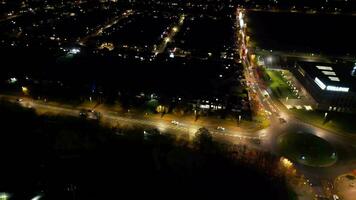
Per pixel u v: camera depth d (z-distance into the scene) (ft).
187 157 463.42
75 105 614.34
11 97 637.71
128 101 626.23
